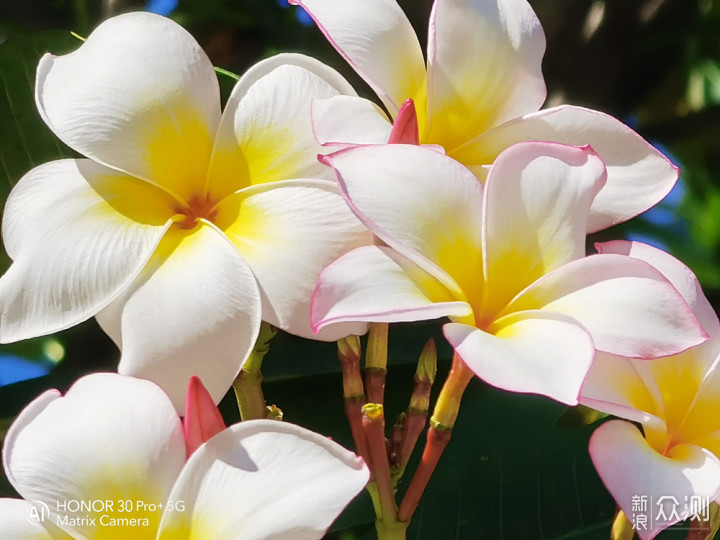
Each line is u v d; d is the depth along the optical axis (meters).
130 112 0.37
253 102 0.38
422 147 0.35
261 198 0.36
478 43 0.39
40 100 0.36
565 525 0.43
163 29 0.38
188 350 0.34
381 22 0.39
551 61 0.54
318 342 0.46
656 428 0.35
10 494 0.42
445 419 0.36
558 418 0.45
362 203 0.34
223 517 0.33
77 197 0.36
